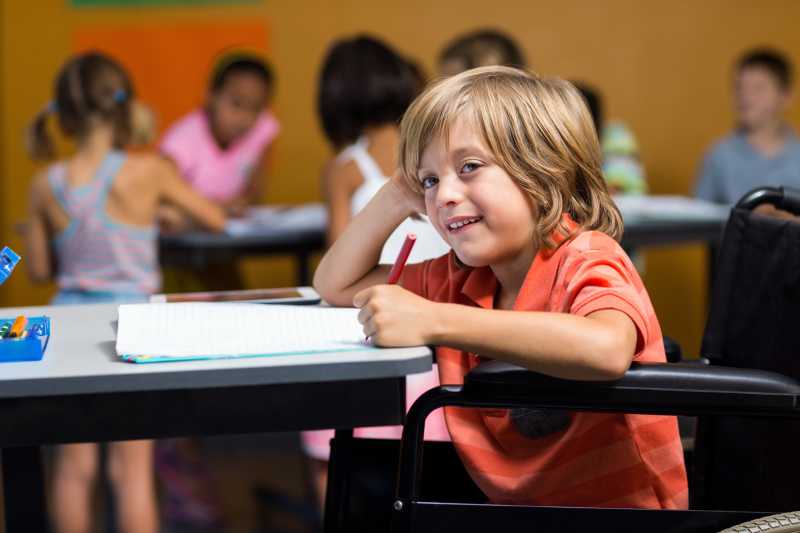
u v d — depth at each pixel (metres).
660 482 1.96
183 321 1.92
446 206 1.92
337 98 4.17
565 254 1.91
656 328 1.90
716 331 2.34
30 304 6.84
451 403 1.73
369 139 4.18
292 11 7.03
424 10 7.16
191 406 1.66
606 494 1.96
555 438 1.98
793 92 7.42
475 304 2.07
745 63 6.86
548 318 1.70
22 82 6.79
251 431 1.68
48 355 1.75
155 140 6.91
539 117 1.94
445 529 1.77
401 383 1.71
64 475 4.15
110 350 1.79
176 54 6.90
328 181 4.20
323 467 3.75
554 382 1.70
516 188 1.92
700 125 7.45
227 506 4.88
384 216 2.22
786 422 2.02
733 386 1.71
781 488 2.04
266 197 7.07
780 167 6.83
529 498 1.98
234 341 1.76
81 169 4.73
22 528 2.42
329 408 1.69
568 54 7.32
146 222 4.81
